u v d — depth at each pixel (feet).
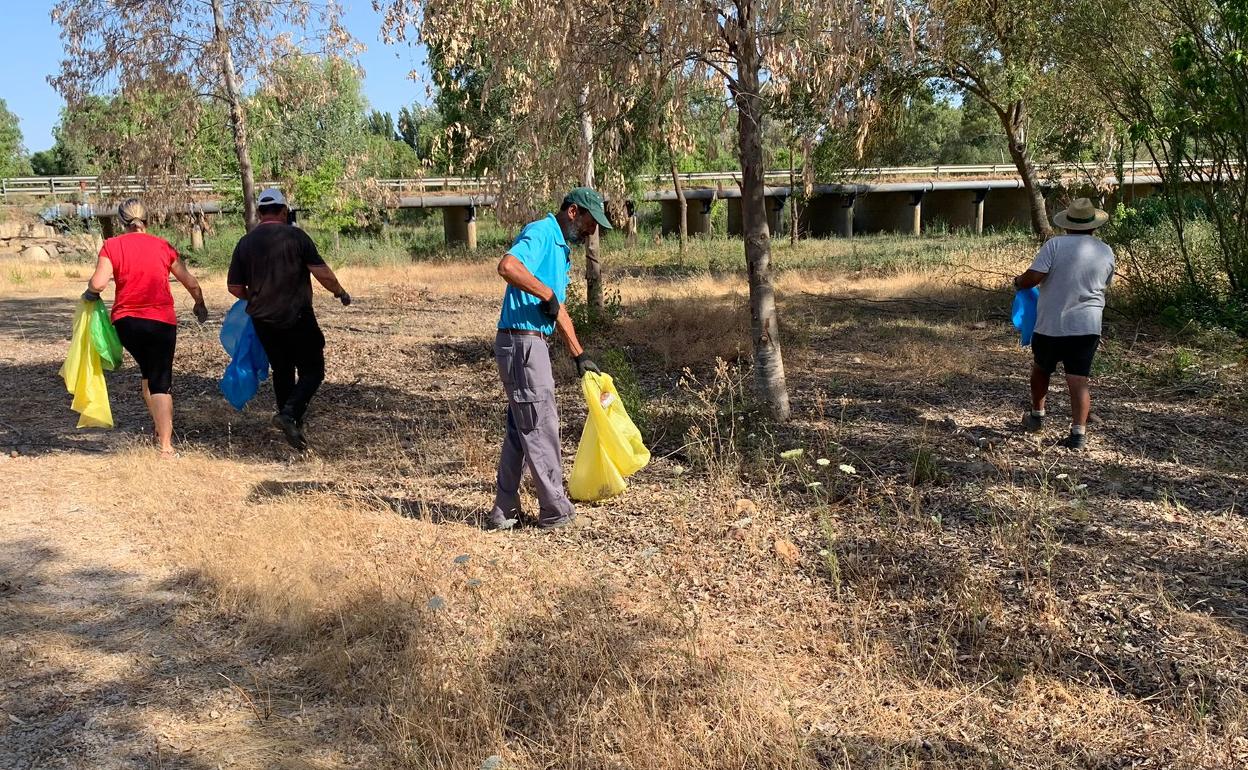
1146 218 39.17
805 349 30.35
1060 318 17.87
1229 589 11.73
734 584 12.53
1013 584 12.02
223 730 9.43
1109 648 10.48
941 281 49.70
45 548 14.23
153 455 19.03
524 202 28.94
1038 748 8.85
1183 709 9.30
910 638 10.98
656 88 20.20
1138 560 12.64
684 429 19.88
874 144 55.42
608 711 9.30
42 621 11.80
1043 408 19.98
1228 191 32.35
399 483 17.49
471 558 13.42
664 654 10.53
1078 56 36.47
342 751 9.09
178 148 38.52
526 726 9.32
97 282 18.30
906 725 9.30
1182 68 29.89
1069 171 54.13
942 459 17.56
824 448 18.02
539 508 14.93
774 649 10.83
